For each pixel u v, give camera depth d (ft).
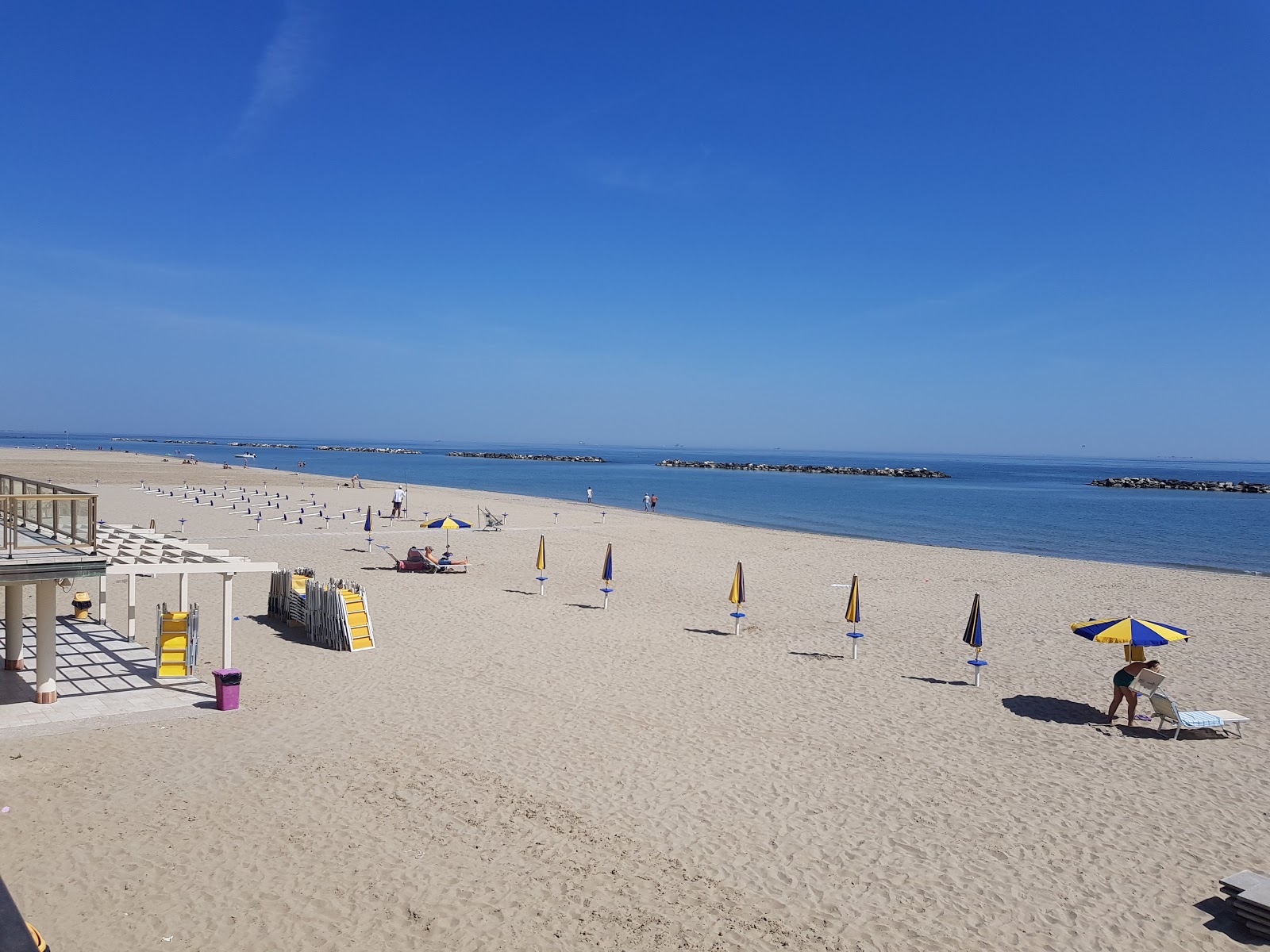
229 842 27.84
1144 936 24.02
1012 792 34.12
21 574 35.09
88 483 200.34
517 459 616.39
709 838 29.40
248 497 164.04
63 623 58.49
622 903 25.07
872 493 287.28
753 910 24.93
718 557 106.73
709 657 54.75
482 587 78.69
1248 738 41.37
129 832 28.17
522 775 34.27
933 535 152.66
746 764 36.29
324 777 33.35
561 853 27.96
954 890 26.35
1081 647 60.44
